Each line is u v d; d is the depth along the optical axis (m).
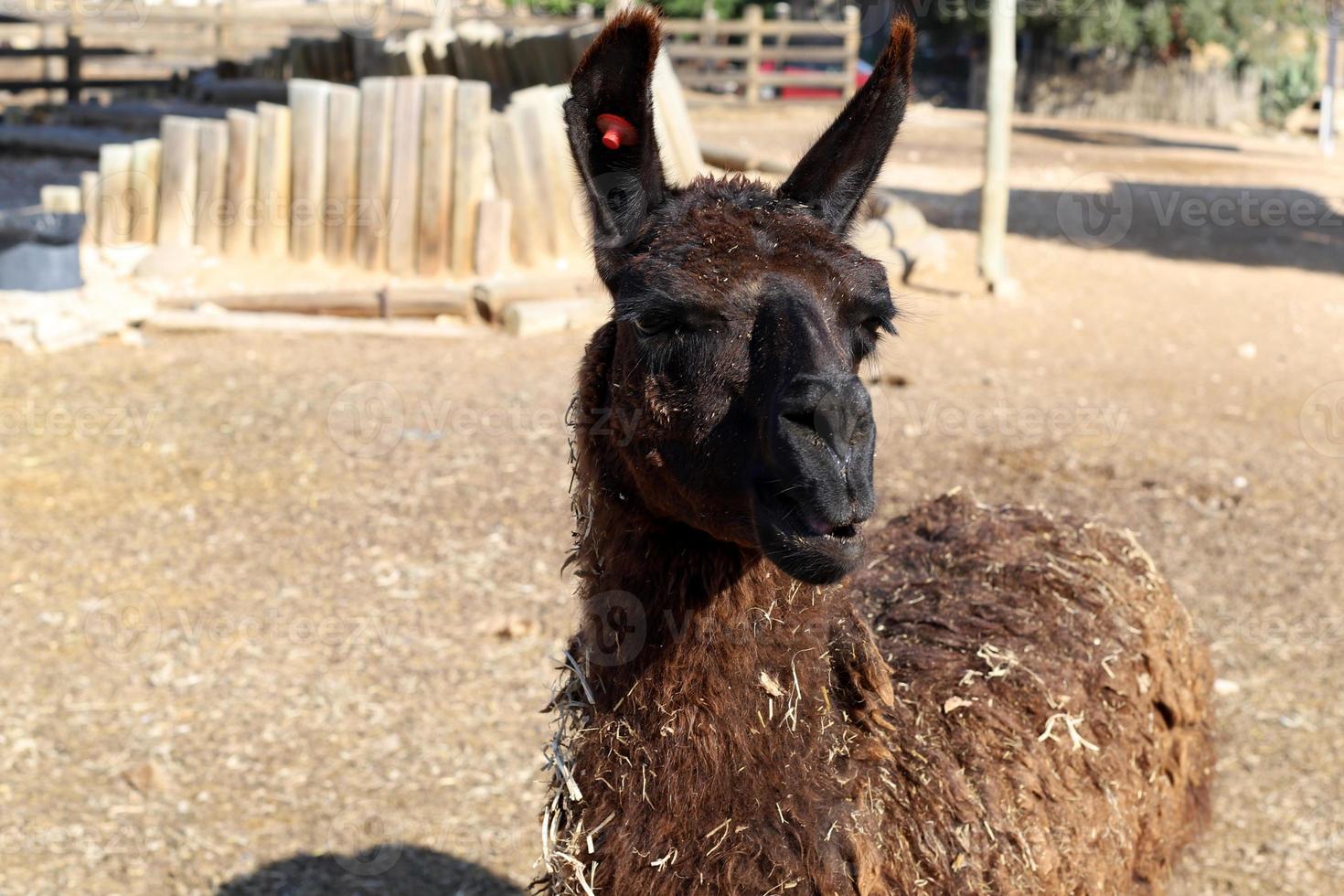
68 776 1.93
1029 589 1.40
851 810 1.08
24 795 1.89
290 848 1.79
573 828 1.11
